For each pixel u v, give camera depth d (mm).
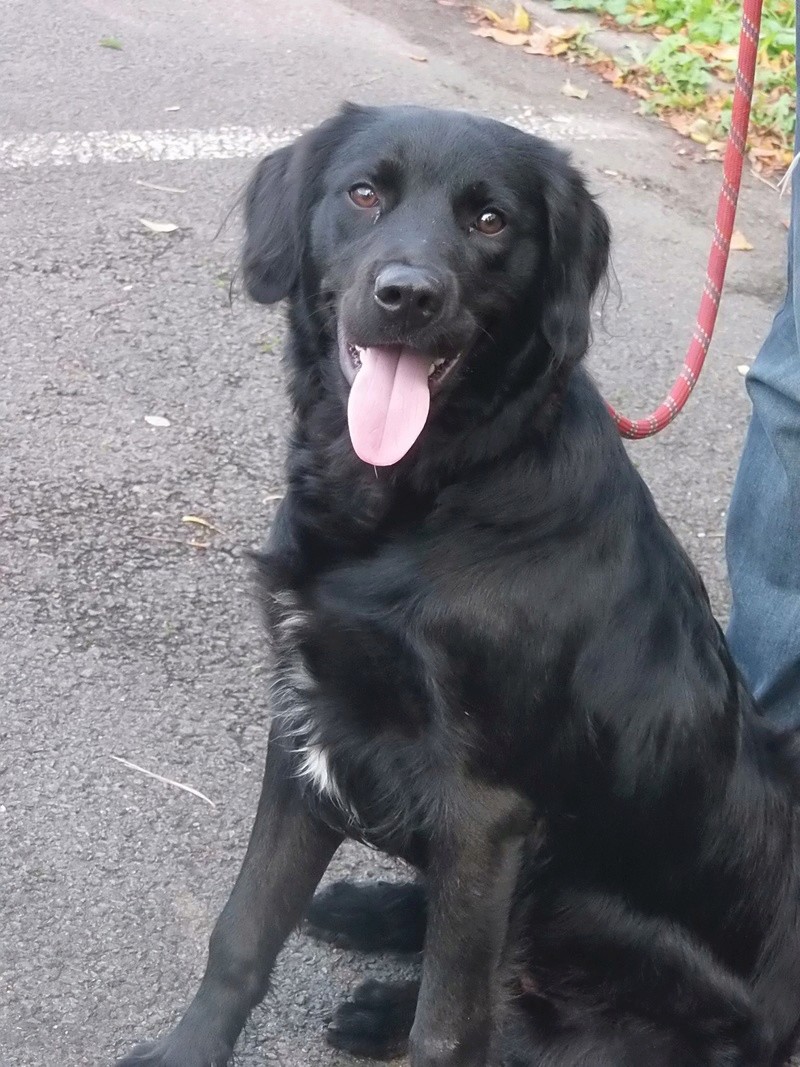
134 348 1577
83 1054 915
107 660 1198
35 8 2371
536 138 944
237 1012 902
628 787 883
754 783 921
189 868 1042
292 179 957
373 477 891
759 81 2361
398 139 908
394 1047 953
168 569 1295
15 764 1096
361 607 871
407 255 861
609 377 1650
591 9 2549
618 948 921
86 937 983
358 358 884
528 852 889
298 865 932
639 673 876
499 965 885
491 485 875
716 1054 921
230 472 1422
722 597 1363
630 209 2006
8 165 1881
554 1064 932
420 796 878
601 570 871
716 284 1087
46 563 1282
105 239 1752
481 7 2580
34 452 1410
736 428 1602
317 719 904
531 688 854
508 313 903
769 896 922
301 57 2295
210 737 1146
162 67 2205
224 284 1696
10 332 1575
